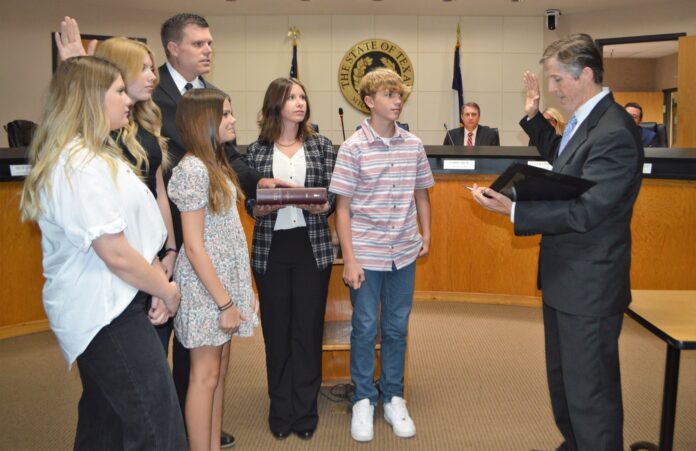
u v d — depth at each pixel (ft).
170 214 6.70
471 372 10.36
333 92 26.30
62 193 4.50
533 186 5.77
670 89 34.88
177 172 6.01
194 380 6.38
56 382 10.09
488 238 13.96
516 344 11.71
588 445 6.08
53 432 8.30
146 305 5.35
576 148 5.95
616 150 5.60
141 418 4.84
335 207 8.14
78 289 4.71
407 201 7.82
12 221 12.30
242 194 6.75
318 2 24.18
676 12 23.85
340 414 8.77
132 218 4.93
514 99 26.20
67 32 6.02
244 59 26.23
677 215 12.36
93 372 4.84
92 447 5.58
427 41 26.04
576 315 5.98
